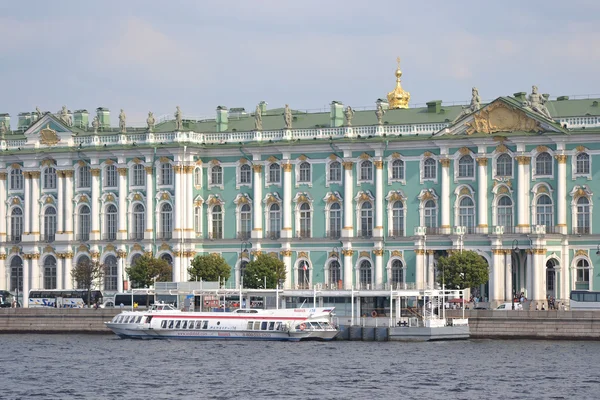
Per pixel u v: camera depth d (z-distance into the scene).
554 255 187.88
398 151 197.38
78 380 137.25
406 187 196.88
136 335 177.88
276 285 195.75
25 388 132.62
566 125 189.12
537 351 155.25
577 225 188.62
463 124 193.50
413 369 142.12
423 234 194.12
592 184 187.75
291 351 159.75
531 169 190.50
